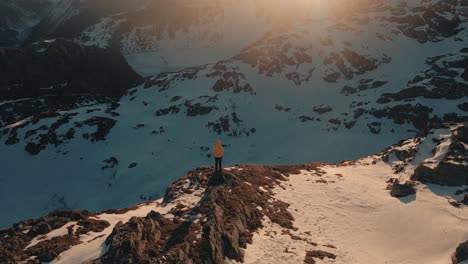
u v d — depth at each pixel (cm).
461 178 3600
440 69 10762
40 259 2136
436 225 3009
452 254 2564
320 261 2444
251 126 10138
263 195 3209
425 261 2609
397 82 10988
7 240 2370
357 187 3888
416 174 3825
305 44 13150
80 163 8894
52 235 2433
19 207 7738
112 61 15050
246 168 3894
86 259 2041
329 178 4128
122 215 2855
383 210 3347
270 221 2822
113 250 2030
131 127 10181
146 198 7638
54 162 8912
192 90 11762
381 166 4653
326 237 2831
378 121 9425
